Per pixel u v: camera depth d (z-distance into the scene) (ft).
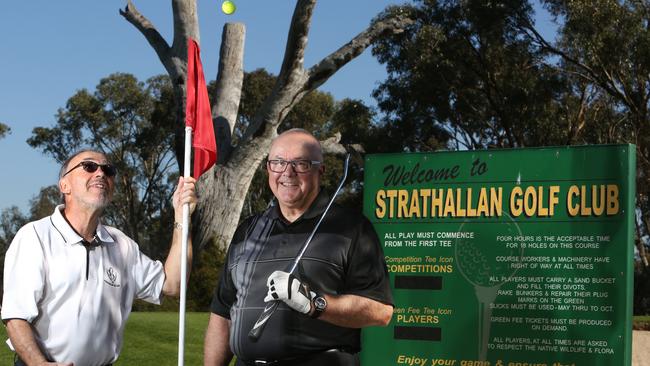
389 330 20.43
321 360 11.59
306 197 11.94
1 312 12.51
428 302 20.13
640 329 47.67
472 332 19.67
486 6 107.65
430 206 20.38
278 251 11.84
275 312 11.64
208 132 15.14
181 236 14.25
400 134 123.13
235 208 81.46
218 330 12.82
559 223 18.99
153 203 172.65
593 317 18.54
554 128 117.91
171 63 76.38
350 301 11.19
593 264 18.62
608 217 18.52
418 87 116.26
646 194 115.65
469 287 19.80
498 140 125.18
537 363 18.99
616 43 99.71
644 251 129.08
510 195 19.54
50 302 12.64
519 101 113.80
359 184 134.31
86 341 12.78
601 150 18.69
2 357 32.17
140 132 170.81
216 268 74.43
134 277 13.62
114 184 13.21
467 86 116.16
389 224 20.76
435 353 19.95
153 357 34.81
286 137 11.97
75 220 13.00
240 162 80.89
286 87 79.61
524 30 111.14
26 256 12.51
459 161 20.16
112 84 170.19
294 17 76.64
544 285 19.06
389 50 115.85
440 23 112.47
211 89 137.69
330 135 156.76
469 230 19.92
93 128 170.81
